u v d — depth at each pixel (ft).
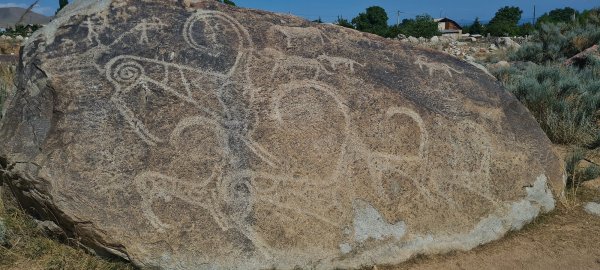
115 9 10.81
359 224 9.92
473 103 12.15
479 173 11.25
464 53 49.19
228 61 10.80
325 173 10.10
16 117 9.66
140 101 9.82
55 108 9.49
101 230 8.87
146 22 10.82
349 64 11.73
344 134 10.59
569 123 17.75
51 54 9.93
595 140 17.11
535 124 12.62
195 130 9.82
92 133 9.34
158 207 9.09
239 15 11.76
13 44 45.14
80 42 10.19
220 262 9.07
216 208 9.30
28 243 9.69
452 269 10.01
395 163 10.63
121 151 9.31
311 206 9.77
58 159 9.10
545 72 22.68
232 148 9.82
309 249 9.52
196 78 10.37
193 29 11.05
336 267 9.65
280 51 11.39
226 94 10.36
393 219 10.16
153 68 10.25
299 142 10.22
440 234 10.44
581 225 11.61
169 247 8.96
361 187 10.18
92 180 9.04
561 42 36.94
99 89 9.76
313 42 11.88
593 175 13.60
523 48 37.45
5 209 10.45
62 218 9.07
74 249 9.41
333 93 11.05
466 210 10.82
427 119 11.39
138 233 8.91
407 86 11.83
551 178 12.17
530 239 11.07
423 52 12.97
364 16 92.02
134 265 9.00
